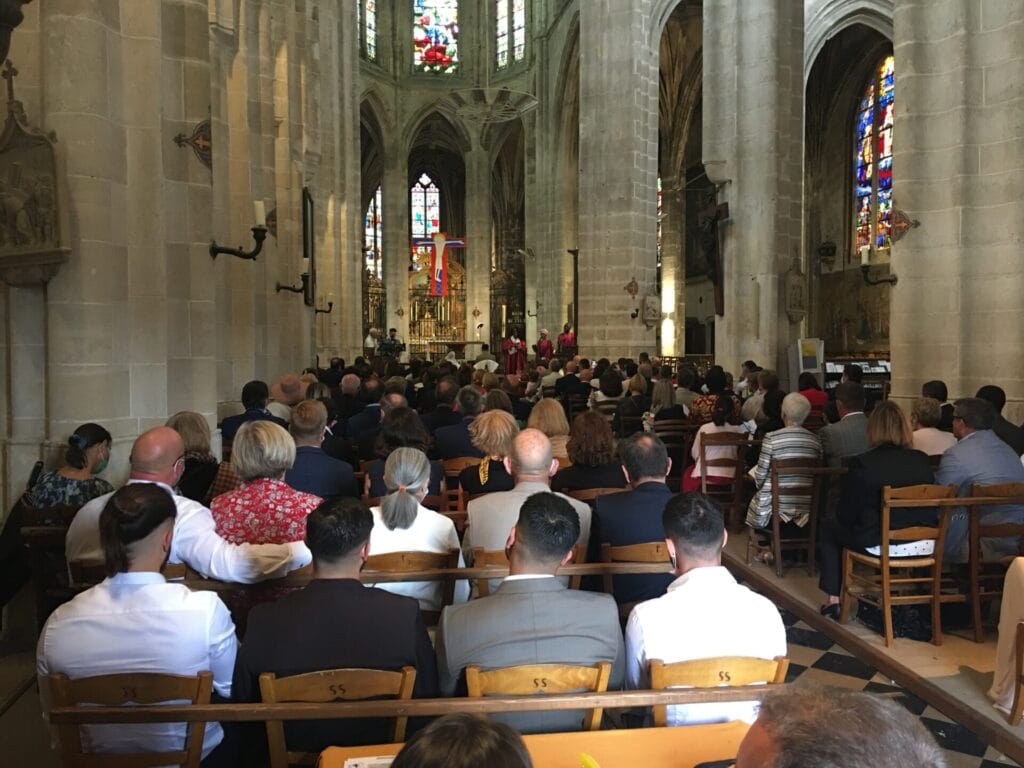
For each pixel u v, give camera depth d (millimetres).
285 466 4777
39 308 7477
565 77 40531
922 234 11281
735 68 18922
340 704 2771
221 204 12102
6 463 7344
